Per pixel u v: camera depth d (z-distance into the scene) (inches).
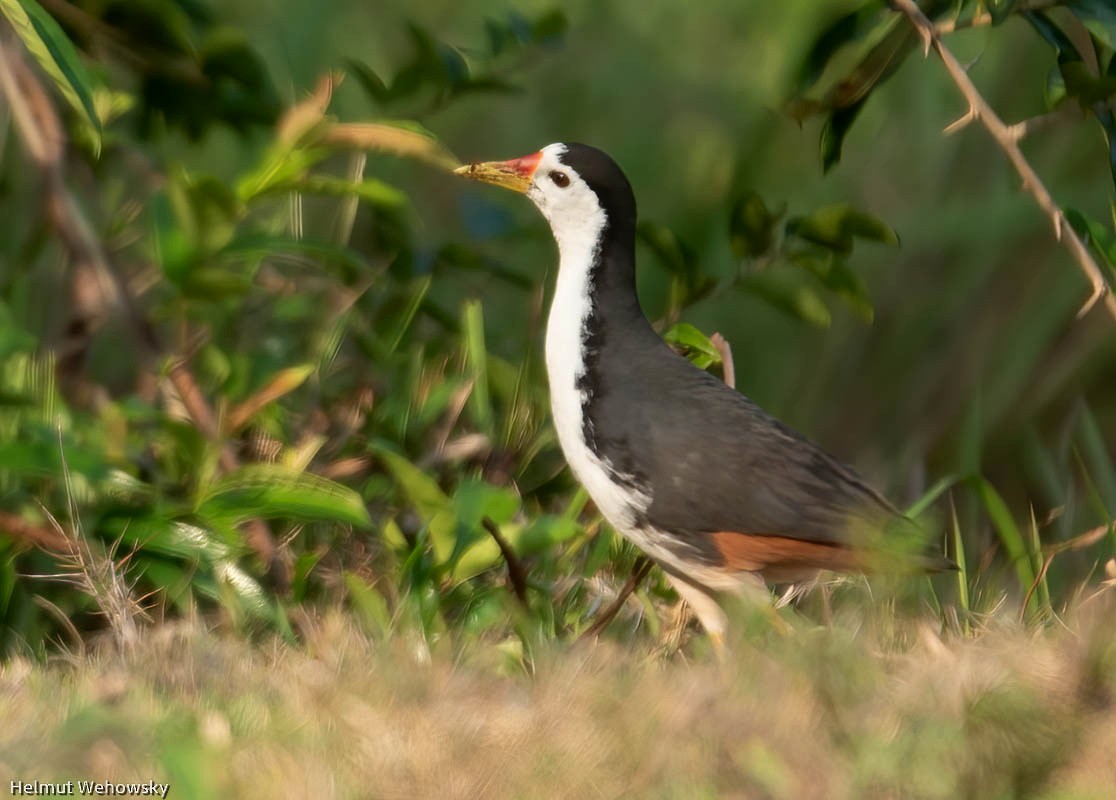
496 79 469.7
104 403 449.4
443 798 263.9
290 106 488.1
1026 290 582.6
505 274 486.0
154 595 397.1
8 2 353.1
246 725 293.6
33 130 450.9
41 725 293.9
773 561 370.3
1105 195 559.5
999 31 569.9
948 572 430.6
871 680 298.4
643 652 358.6
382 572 405.1
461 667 328.5
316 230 573.6
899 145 589.0
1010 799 259.6
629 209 398.3
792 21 580.4
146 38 464.8
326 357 447.2
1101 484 505.7
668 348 394.0
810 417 594.2
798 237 458.9
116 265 450.0
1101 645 284.8
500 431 452.4
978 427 502.3
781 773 265.1
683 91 620.4
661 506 371.9
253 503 378.0
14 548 386.9
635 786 266.4
